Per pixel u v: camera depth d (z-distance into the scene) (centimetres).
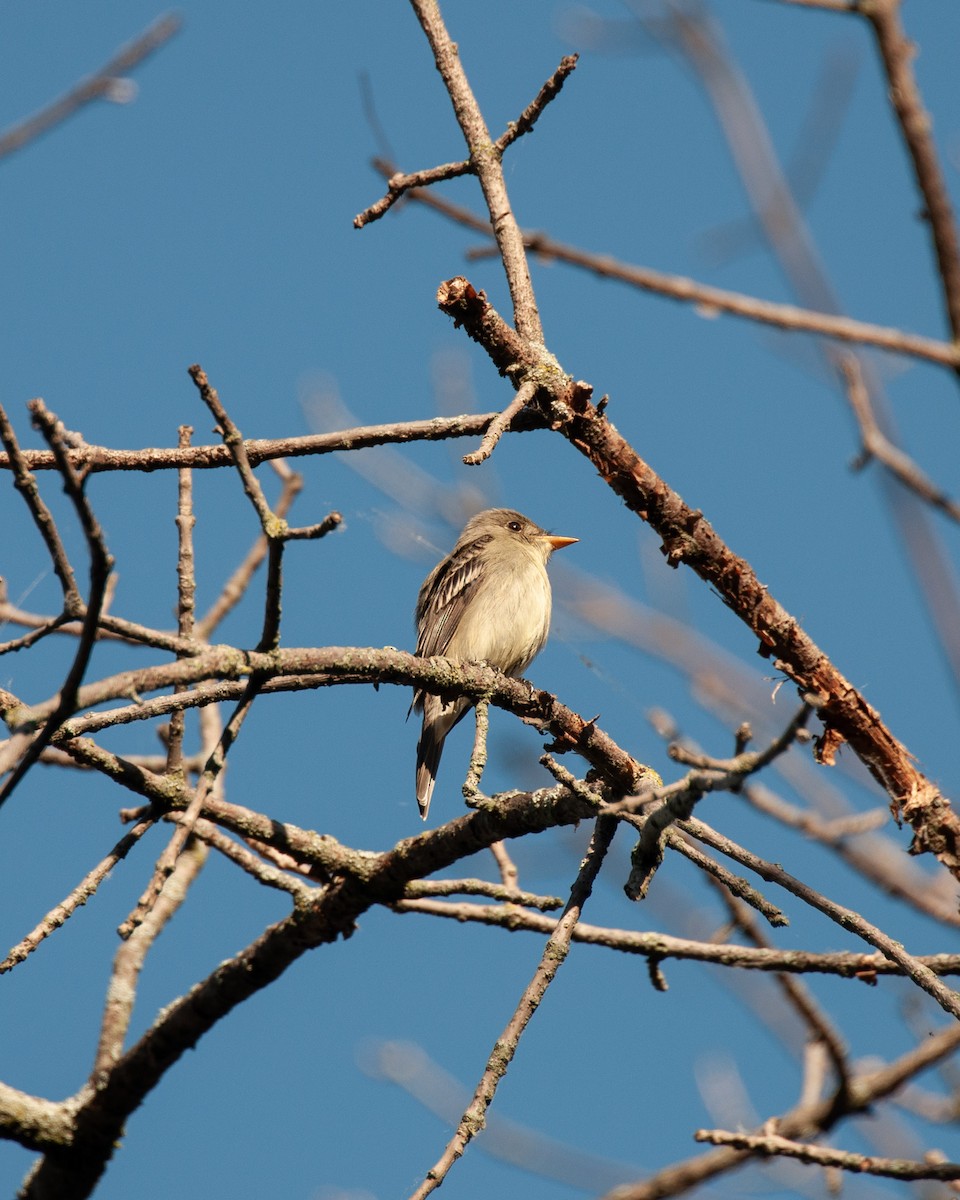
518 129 1059
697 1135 916
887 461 890
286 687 898
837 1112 1245
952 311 746
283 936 855
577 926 980
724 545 965
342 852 881
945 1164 880
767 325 810
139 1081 805
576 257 964
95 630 662
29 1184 828
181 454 966
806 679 958
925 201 739
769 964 967
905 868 1195
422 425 1005
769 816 945
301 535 732
